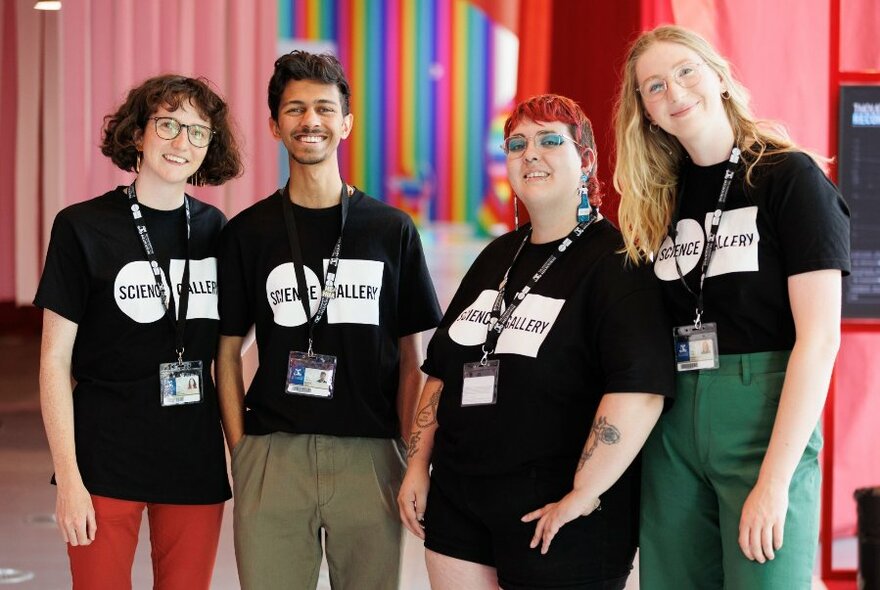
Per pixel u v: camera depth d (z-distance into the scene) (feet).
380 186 58.03
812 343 6.81
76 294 8.20
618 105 7.95
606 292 7.38
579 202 7.79
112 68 20.62
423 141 57.93
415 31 57.00
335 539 8.71
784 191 7.06
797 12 13.34
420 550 14.57
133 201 8.42
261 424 8.61
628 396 7.13
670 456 7.48
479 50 57.47
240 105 20.61
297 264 8.58
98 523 8.17
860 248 12.48
